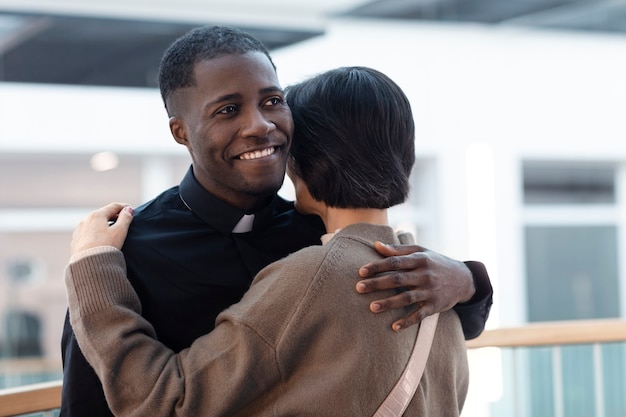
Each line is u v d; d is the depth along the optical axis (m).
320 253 2.06
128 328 2.05
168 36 7.85
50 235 9.48
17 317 9.45
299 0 7.88
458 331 2.28
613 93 10.35
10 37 7.66
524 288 10.58
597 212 10.84
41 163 9.38
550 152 10.20
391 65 9.58
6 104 9.02
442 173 9.86
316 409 2.00
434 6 8.43
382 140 2.18
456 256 9.98
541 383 3.60
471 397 3.49
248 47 2.19
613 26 9.13
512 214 10.13
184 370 2.03
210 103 2.15
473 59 9.91
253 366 1.99
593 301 10.88
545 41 10.12
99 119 9.32
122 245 2.25
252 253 2.31
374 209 2.20
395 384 2.05
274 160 2.18
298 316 2.00
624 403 3.73
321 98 2.22
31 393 2.69
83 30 7.56
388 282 2.05
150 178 9.63
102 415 2.14
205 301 2.27
